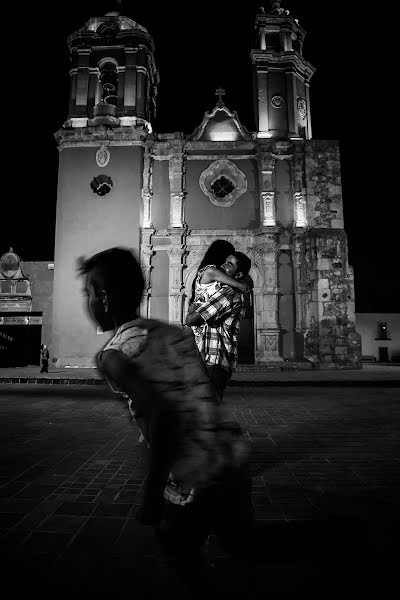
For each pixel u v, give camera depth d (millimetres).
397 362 42094
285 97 26406
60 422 8109
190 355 1958
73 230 24578
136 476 4699
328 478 4609
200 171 25578
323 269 23375
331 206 24719
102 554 2893
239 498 1848
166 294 24281
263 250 24266
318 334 23109
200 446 1815
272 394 12586
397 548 2904
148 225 24828
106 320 2070
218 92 26500
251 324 25609
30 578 2580
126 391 1831
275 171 25484
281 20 27344
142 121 25406
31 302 28469
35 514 3617
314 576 2572
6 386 15148
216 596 1896
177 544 1859
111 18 26469
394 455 5598
